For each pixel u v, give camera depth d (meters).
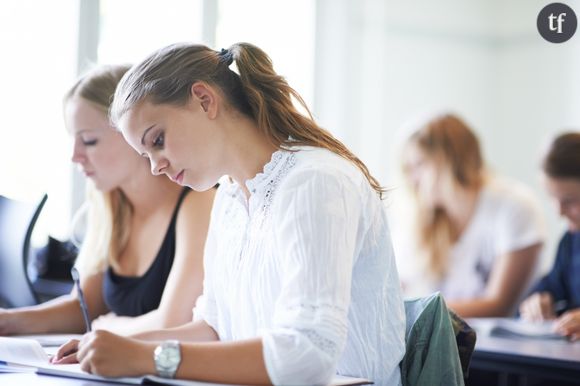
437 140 4.16
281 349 1.44
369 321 1.72
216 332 1.99
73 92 2.43
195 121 1.68
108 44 4.52
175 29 4.79
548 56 5.86
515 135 5.95
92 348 1.50
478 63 5.89
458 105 5.83
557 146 3.57
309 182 1.58
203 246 2.28
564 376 2.51
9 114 4.18
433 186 4.15
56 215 4.27
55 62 4.32
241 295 1.75
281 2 5.27
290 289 1.51
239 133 1.72
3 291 2.83
